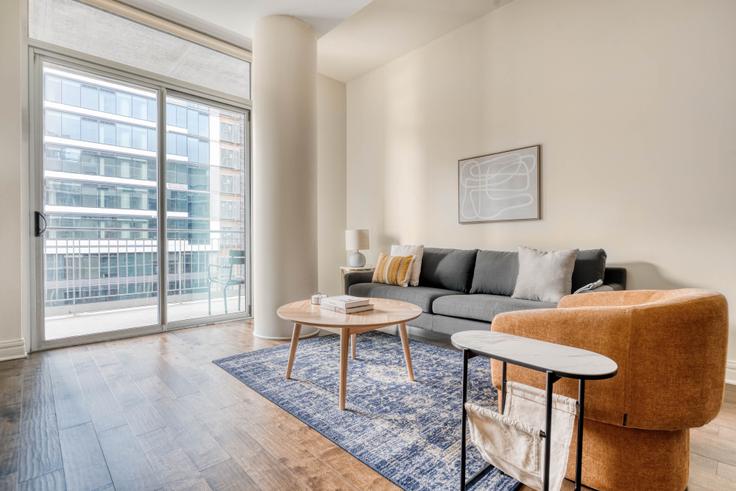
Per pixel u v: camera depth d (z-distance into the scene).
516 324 1.37
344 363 1.94
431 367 2.57
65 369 2.51
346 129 5.23
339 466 1.44
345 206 5.24
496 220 3.59
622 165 2.82
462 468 1.24
